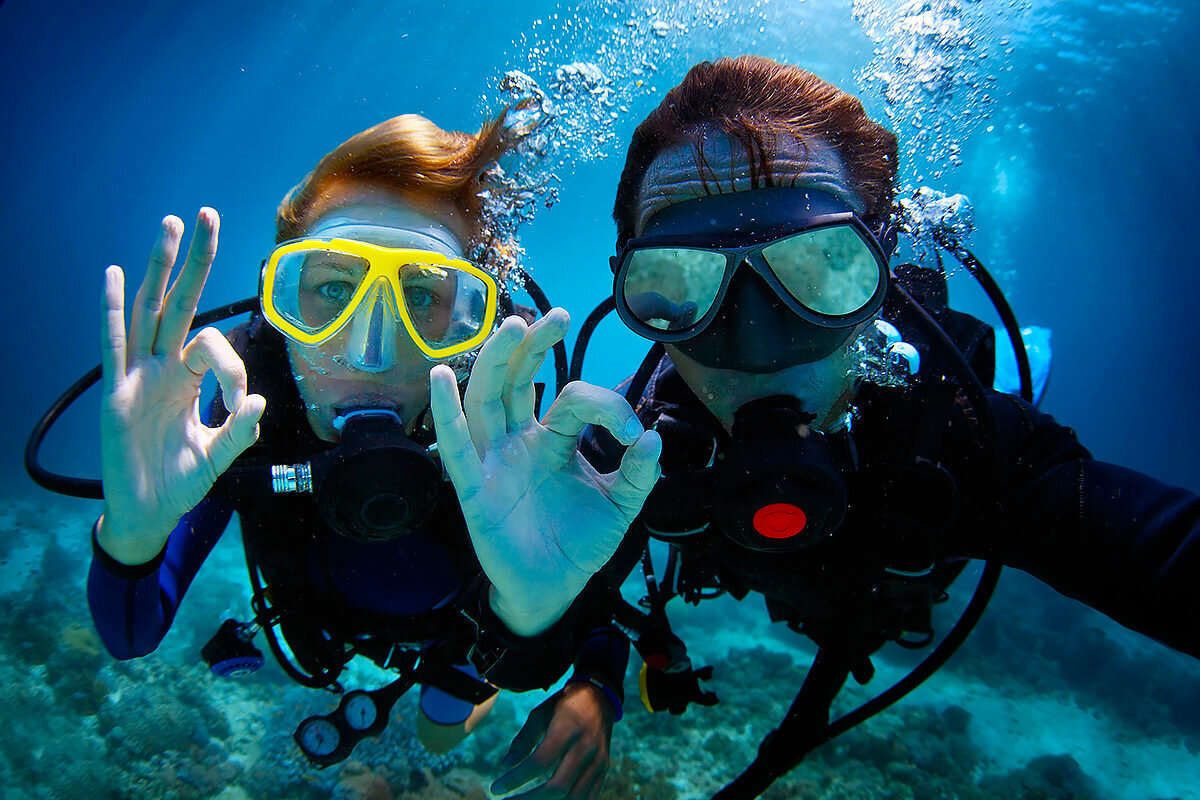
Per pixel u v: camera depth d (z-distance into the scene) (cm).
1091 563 38
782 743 45
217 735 162
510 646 39
